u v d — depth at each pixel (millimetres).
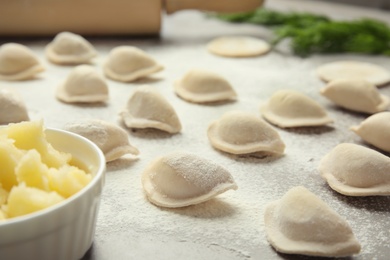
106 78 622
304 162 451
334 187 402
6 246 268
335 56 719
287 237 340
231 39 759
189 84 578
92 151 342
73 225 295
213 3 776
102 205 380
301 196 351
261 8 870
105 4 735
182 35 793
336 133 506
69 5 729
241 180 420
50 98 566
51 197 287
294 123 510
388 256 334
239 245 341
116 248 335
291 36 739
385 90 606
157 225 359
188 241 344
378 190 391
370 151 409
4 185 306
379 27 748
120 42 753
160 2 748
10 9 719
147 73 615
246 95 587
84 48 673
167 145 474
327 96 562
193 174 378
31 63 620
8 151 306
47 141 357
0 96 480
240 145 458
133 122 495
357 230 361
